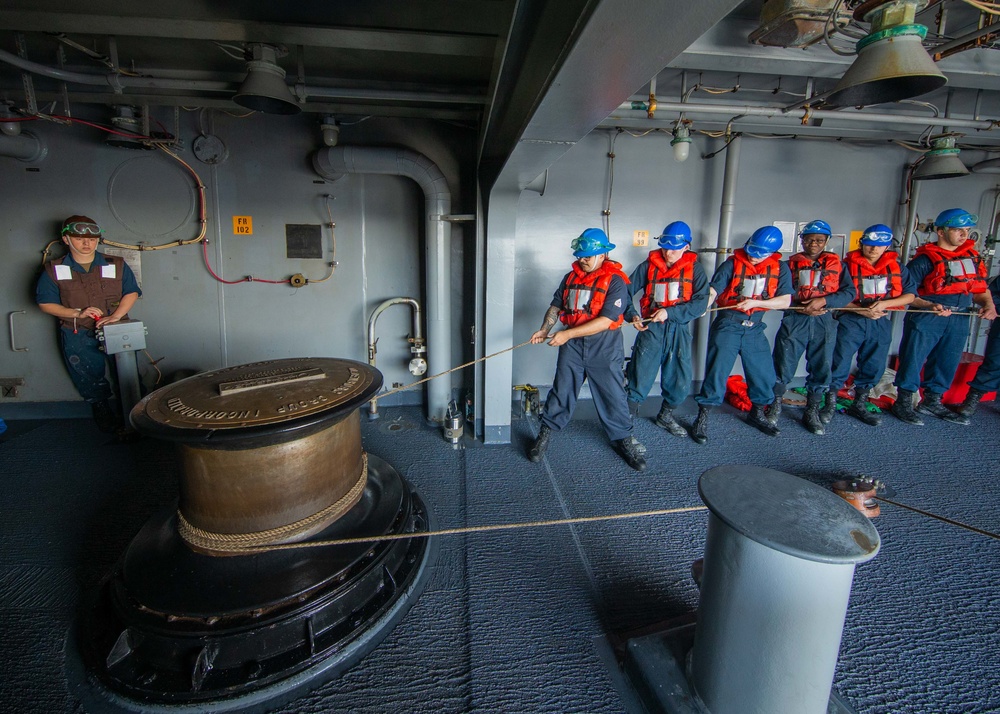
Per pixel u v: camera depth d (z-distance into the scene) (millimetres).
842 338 3576
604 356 2924
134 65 2717
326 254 3709
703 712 1251
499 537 2271
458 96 2771
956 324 3527
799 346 3490
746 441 3369
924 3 1491
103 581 1922
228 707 1432
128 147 3320
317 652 1565
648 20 903
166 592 1582
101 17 2004
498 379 3201
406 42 2215
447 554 2150
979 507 2525
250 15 2041
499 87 1723
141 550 1808
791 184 4121
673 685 1350
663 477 2838
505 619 1790
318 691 1500
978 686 1523
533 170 2303
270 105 2447
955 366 3682
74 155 3359
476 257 3170
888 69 1495
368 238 3734
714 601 1160
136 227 3490
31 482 2725
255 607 1534
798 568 993
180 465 1698
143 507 2494
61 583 1948
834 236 4262
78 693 1487
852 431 3543
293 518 1756
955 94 3209
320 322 3814
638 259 4039
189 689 1438
